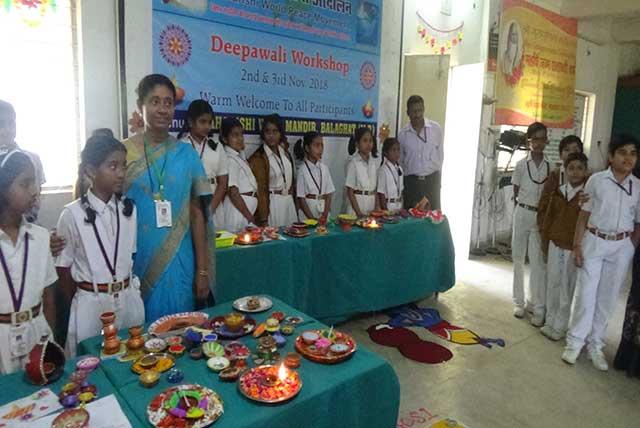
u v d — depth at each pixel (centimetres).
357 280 314
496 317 358
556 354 298
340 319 319
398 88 457
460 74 515
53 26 269
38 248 149
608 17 670
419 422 219
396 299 343
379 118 446
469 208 518
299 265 279
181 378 124
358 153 378
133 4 285
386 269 331
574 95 677
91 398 113
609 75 759
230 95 338
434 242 365
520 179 352
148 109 170
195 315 163
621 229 267
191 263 186
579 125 742
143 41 292
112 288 163
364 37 416
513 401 242
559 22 619
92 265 159
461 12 503
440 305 381
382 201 385
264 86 356
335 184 421
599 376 272
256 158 337
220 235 256
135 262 178
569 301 312
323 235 292
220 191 303
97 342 145
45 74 269
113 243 163
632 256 275
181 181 179
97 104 284
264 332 152
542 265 335
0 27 253
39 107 270
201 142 296
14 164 138
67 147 281
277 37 357
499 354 295
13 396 116
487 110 541
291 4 361
